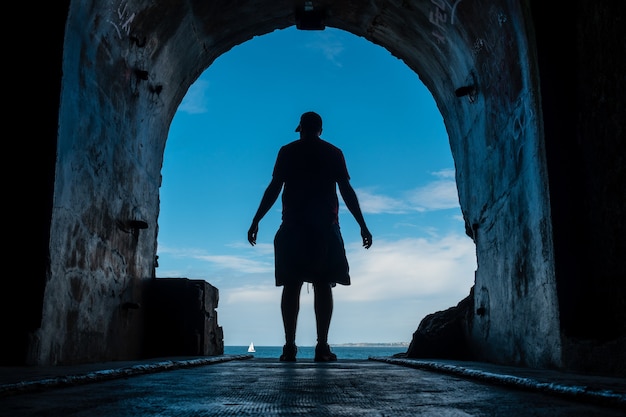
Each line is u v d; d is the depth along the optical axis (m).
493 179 5.31
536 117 3.98
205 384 2.79
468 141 6.28
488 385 2.83
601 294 3.54
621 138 3.31
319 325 5.77
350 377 3.35
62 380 2.55
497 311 5.15
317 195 5.71
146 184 6.25
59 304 3.96
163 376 3.31
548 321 3.83
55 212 3.87
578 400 2.11
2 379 2.44
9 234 3.77
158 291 6.41
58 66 3.94
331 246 5.67
